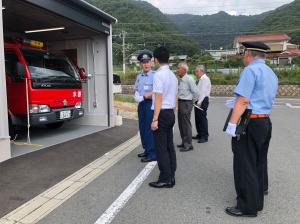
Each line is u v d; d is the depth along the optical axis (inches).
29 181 192.9
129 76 1422.2
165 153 187.0
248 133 148.1
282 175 212.7
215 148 294.8
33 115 289.6
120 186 189.9
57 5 277.4
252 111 147.6
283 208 159.8
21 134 334.6
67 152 261.3
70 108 331.0
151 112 243.3
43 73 306.0
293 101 878.4
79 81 348.2
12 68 293.7
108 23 374.0
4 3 245.3
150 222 144.3
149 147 245.9
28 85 286.2
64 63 342.0
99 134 341.1
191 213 153.6
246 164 148.5
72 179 200.7
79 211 155.0
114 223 143.2
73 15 301.3
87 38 388.8
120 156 260.4
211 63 1641.2
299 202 167.5
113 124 394.6
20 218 146.8
